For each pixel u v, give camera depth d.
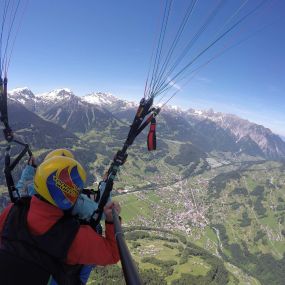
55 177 1.37
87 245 1.38
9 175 1.97
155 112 2.04
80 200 1.59
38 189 1.38
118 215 1.54
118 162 1.83
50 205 1.38
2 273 1.28
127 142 1.89
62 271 1.35
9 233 1.35
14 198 1.89
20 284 1.27
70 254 1.37
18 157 2.02
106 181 1.81
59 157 1.44
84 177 1.45
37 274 1.29
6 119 2.10
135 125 1.95
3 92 2.15
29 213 1.37
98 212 1.57
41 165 1.42
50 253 1.33
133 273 1.08
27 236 1.34
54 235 1.35
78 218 1.56
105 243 1.44
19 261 1.30
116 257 1.45
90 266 1.50
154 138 2.03
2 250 1.33
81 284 1.47
